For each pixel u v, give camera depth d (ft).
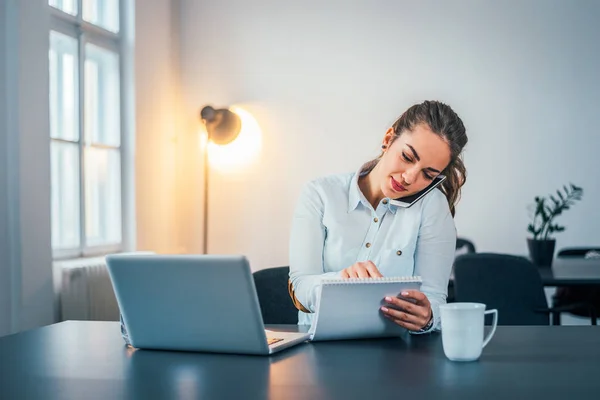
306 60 16.24
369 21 16.06
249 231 16.47
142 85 14.85
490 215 15.87
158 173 15.64
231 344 4.84
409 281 5.27
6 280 10.92
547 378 4.08
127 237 14.60
